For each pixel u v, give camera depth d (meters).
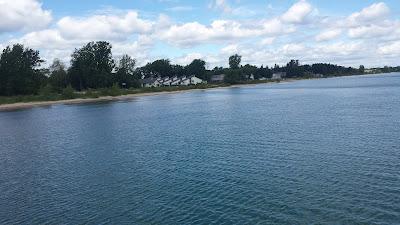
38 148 51.81
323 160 37.59
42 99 153.75
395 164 34.81
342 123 59.88
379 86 166.25
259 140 49.28
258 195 28.59
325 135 50.41
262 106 96.62
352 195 27.66
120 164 40.25
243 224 23.88
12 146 54.25
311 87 189.62
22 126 77.69
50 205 29.02
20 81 163.50
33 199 30.56
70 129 69.31
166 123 71.31
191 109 98.00
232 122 68.00
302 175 33.00
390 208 25.11
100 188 32.44
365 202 26.27
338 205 26.00
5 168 41.09
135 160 41.66
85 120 83.12
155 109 102.94
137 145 50.16
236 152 43.00
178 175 34.88
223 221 24.47
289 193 28.70
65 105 135.50
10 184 34.97
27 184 34.72
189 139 52.69
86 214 26.89
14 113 111.12
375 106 82.69
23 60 177.38
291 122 64.06
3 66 162.88
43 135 63.56
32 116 98.75
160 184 32.50
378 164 35.06
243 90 196.25
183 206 27.30
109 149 48.44
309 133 52.50
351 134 50.12
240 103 110.00
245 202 27.36
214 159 40.16
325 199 27.16
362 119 63.19
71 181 34.97
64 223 25.58
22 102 148.12
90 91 175.25
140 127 67.38
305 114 74.50
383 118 63.03
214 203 27.52
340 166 35.12
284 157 39.59
